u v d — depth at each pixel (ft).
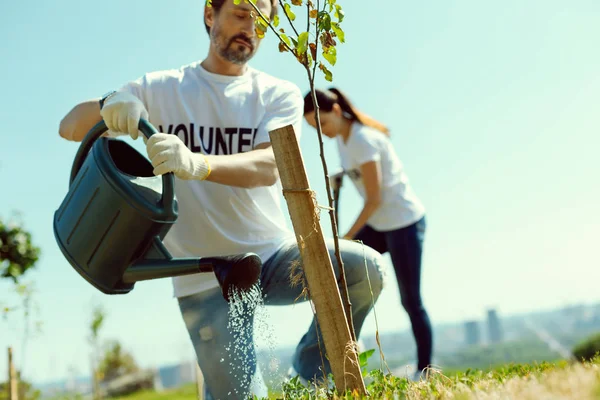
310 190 5.96
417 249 13.02
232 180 7.15
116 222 6.17
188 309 8.11
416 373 12.38
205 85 8.45
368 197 12.95
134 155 7.14
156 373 53.57
